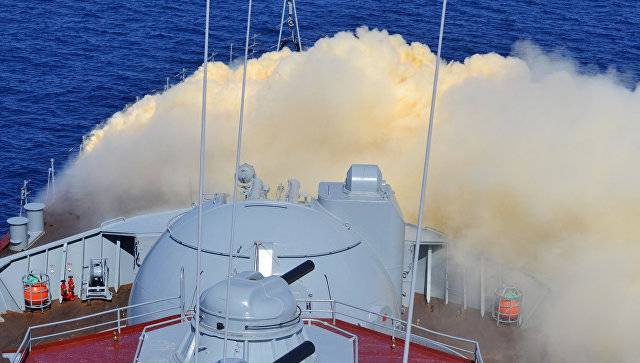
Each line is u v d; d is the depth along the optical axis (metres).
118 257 40.03
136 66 101.75
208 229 31.84
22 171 73.69
